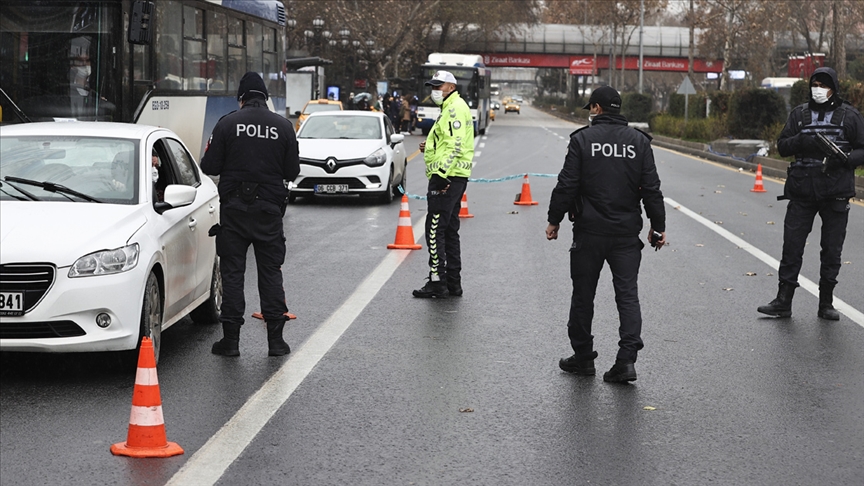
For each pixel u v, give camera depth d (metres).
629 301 7.62
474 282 11.97
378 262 13.37
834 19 44.50
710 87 125.00
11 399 6.98
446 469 5.70
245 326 9.53
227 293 8.30
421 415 6.75
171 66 17.23
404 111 58.19
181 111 17.70
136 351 7.49
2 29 15.23
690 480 5.57
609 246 7.60
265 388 7.35
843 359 8.41
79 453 5.89
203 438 6.20
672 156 40.72
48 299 7.11
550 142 51.75
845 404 7.12
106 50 15.30
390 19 74.00
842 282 12.09
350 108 63.81
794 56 83.00
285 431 6.36
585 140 7.58
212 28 19.36
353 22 69.88
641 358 8.41
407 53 92.62
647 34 115.06
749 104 40.78
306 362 8.14
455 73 59.28
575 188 7.58
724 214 19.50
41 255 7.14
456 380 7.65
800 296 11.21
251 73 8.45
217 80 19.73
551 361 8.28
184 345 8.73
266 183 8.23
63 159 8.38
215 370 7.86
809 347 8.83
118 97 15.34
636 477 5.61
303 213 19.22
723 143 38.56
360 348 8.64
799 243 9.98
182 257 8.52
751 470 5.75
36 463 5.71
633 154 7.55
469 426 6.52
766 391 7.44
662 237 7.70
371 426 6.49
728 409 6.97
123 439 6.15
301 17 69.81
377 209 19.97
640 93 70.81
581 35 115.00
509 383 7.59
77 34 15.28
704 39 82.56
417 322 9.70
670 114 60.78
